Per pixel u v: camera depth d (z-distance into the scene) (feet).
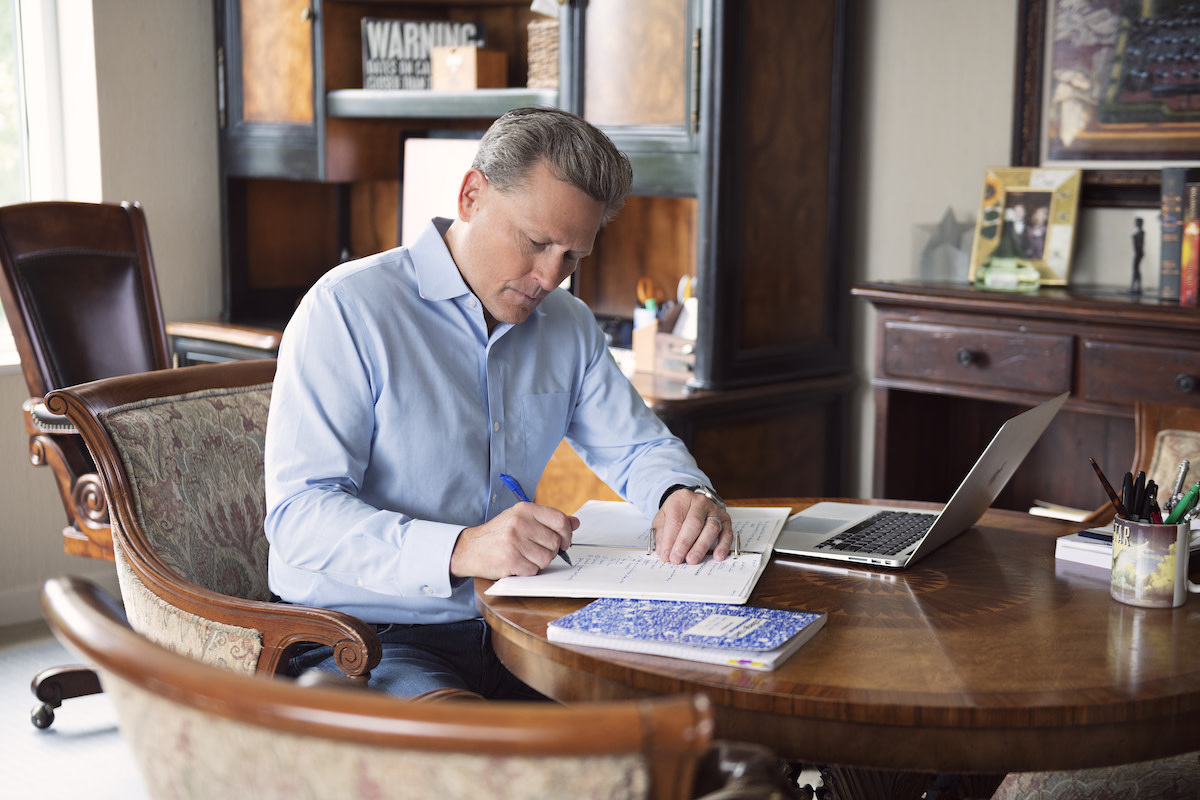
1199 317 7.13
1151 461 6.27
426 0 11.84
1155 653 3.75
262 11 12.08
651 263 11.15
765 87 9.25
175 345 12.36
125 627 2.61
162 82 12.41
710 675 3.52
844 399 10.39
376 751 2.19
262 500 5.96
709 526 4.77
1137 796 4.56
